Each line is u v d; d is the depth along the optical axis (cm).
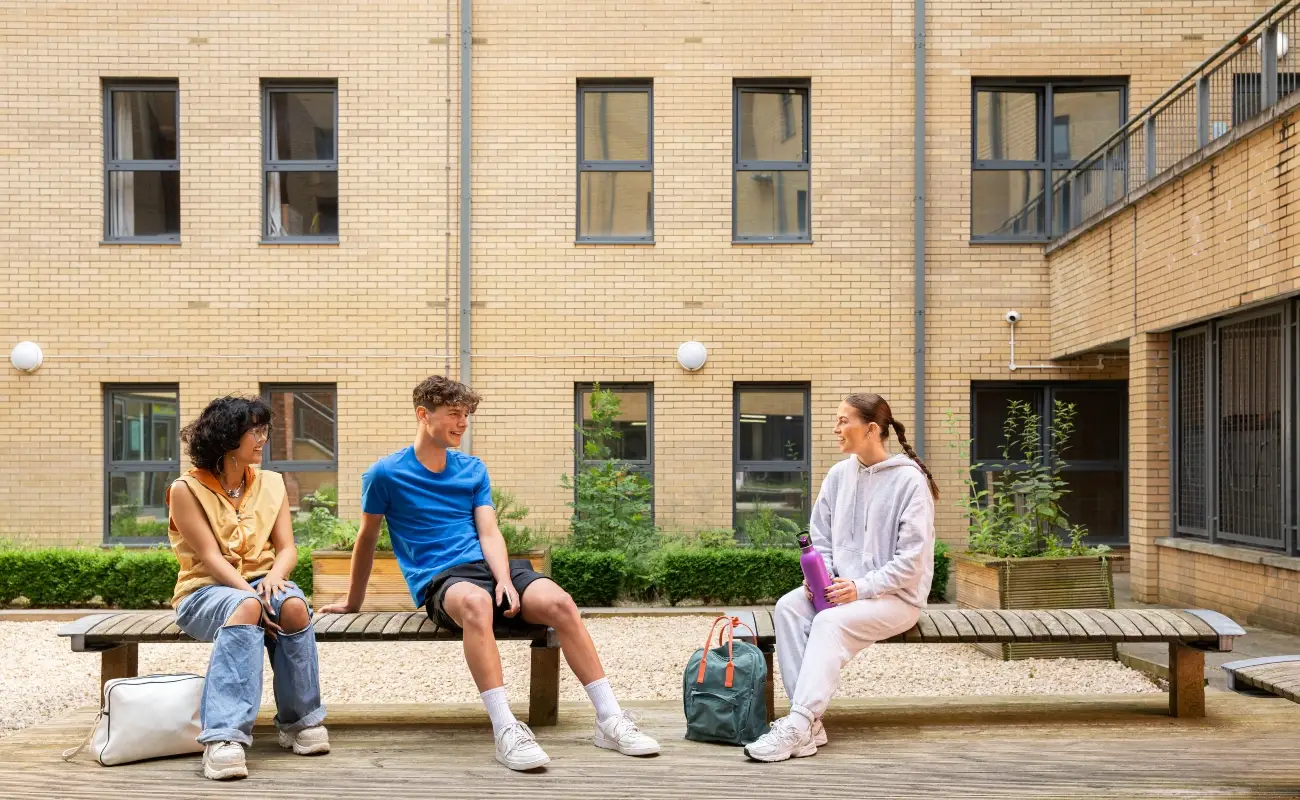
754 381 1084
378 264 1076
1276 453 746
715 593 911
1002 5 1091
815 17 1088
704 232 1083
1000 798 354
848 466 451
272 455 1080
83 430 1059
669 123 1084
